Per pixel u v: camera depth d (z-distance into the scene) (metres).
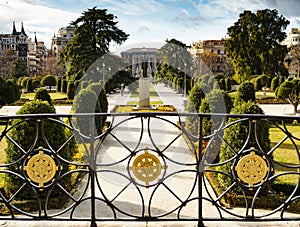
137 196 4.34
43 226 2.58
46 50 75.25
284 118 2.36
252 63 30.89
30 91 28.94
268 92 25.61
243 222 2.63
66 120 6.68
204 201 4.14
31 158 2.44
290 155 6.71
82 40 21.70
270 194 4.17
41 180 2.45
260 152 2.45
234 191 4.12
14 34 68.25
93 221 2.53
